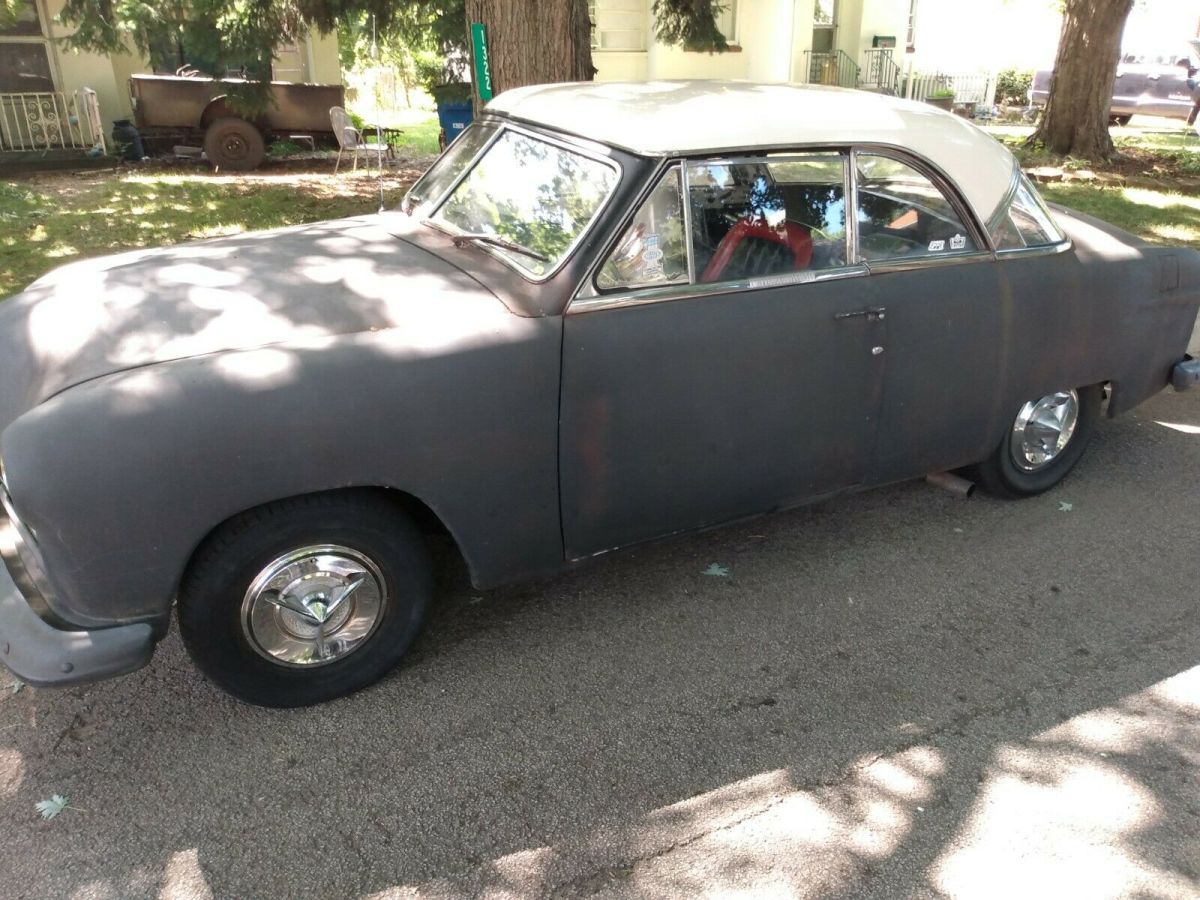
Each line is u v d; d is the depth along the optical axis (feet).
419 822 9.07
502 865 8.61
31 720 10.31
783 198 11.67
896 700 10.86
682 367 10.98
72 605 8.91
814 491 12.78
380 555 10.23
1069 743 10.22
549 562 11.18
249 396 8.96
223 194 35.88
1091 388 15.23
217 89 43.55
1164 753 10.09
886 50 72.23
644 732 10.30
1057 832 9.05
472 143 13.35
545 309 10.37
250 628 9.78
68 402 8.71
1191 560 13.78
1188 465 16.81
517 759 9.88
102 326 9.88
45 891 8.29
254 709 10.53
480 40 21.94
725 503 12.07
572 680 11.12
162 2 37.73
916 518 14.93
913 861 8.71
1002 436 14.26
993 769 9.84
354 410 9.32
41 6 43.75
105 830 8.91
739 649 11.73
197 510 8.90
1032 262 13.57
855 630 12.12
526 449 10.34
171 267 11.35
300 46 50.44
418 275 11.01
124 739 10.07
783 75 64.64
